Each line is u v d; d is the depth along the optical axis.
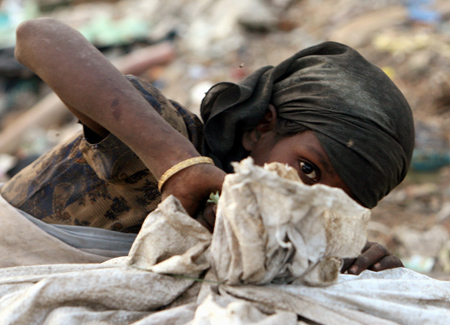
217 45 8.41
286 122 1.43
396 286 1.21
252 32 8.62
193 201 1.17
